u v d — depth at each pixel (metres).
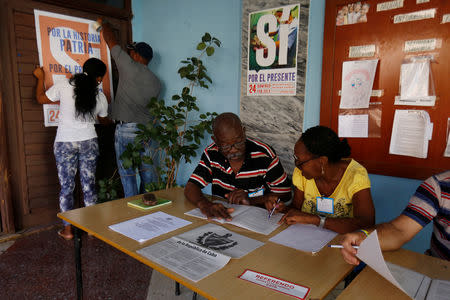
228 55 2.64
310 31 2.13
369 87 1.92
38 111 2.70
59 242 2.52
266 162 1.61
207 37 2.50
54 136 2.82
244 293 0.80
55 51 2.75
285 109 2.32
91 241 2.53
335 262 0.98
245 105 2.54
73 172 2.57
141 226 1.26
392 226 1.02
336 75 2.04
